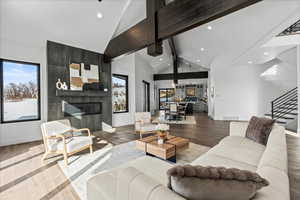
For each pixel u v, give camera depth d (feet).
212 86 28.22
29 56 13.93
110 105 19.04
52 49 14.23
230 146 7.12
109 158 9.65
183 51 27.25
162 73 42.22
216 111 26.48
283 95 22.81
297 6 9.34
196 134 15.81
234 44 16.72
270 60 23.97
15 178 7.35
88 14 13.12
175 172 2.63
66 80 15.07
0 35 12.23
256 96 24.81
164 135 9.43
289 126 18.81
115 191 3.69
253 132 7.94
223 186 2.48
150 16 11.62
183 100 40.29
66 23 13.16
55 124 10.25
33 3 11.03
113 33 15.98
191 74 39.01
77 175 7.59
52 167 8.46
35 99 14.47
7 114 13.03
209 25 14.76
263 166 3.60
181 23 9.59
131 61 22.84
